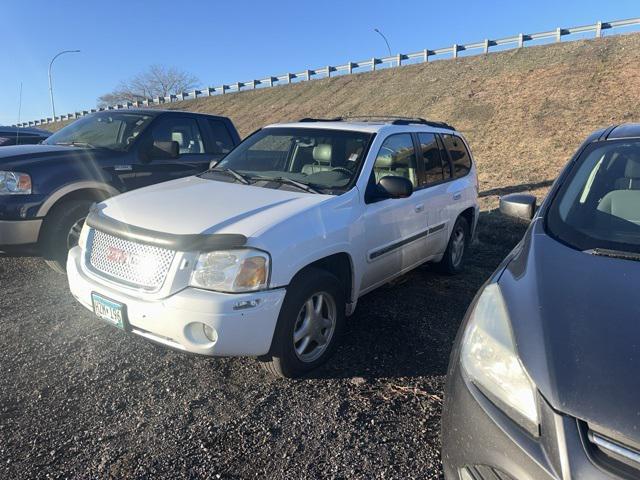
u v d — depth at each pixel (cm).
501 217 780
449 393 206
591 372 168
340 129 445
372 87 2992
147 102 4588
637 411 155
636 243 250
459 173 555
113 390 313
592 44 2442
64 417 285
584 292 204
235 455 258
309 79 3666
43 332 388
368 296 488
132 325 304
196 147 651
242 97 3838
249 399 308
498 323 203
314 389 321
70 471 244
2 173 468
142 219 324
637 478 148
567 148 1451
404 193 380
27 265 558
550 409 165
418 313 448
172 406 299
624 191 288
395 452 263
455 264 559
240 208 334
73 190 498
